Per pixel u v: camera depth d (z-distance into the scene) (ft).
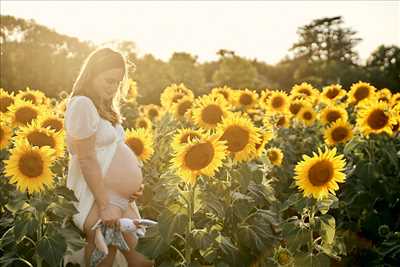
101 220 14.23
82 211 14.47
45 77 202.08
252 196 16.30
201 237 14.30
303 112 29.96
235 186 16.43
